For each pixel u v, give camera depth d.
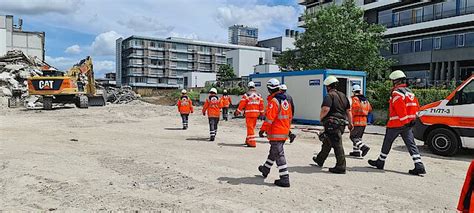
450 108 10.57
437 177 7.91
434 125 10.88
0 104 35.09
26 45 71.81
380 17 50.31
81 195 6.18
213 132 13.17
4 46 67.31
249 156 10.02
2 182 6.97
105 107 33.19
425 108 11.15
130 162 8.91
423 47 44.00
